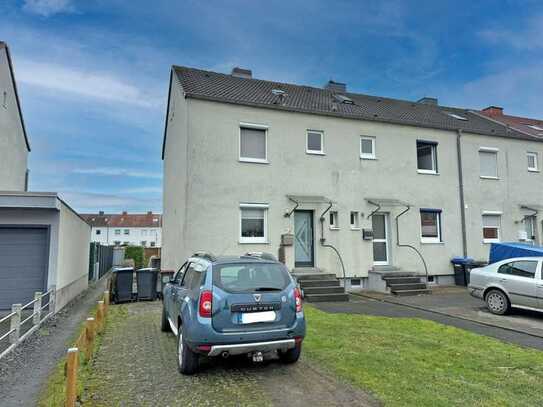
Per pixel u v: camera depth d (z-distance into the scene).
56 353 6.34
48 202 9.72
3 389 4.73
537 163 18.64
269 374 5.08
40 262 10.26
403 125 15.80
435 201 15.96
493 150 17.50
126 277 11.95
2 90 13.88
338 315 9.23
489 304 9.61
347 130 14.82
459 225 16.30
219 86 14.82
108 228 69.56
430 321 8.53
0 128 13.79
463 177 16.66
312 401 4.21
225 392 4.48
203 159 12.52
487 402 4.18
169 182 17.16
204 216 12.31
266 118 13.60
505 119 22.67
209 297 4.86
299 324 5.19
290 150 13.80
